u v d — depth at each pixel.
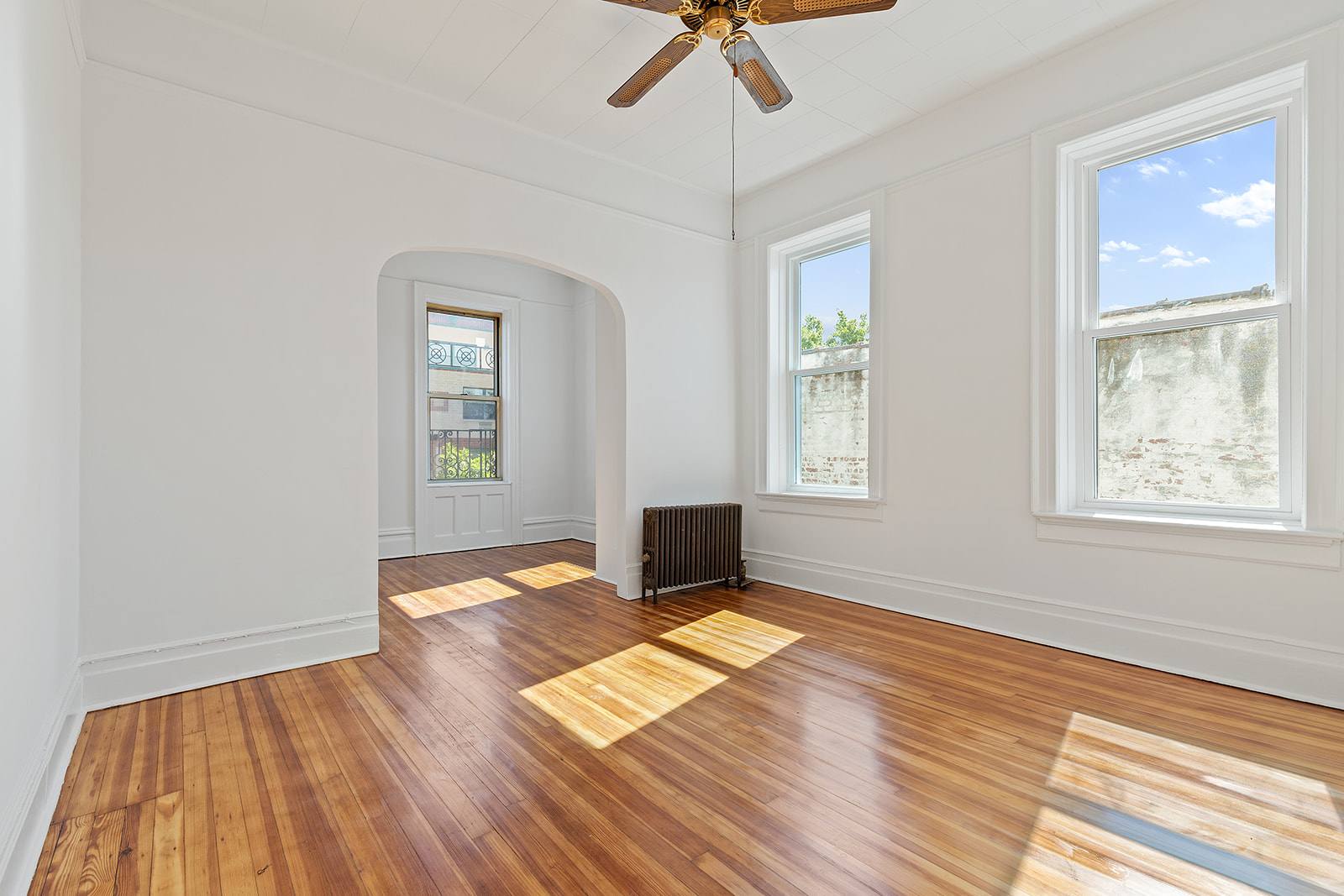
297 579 3.10
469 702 2.66
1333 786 1.97
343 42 3.13
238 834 1.76
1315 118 2.55
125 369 2.69
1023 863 1.62
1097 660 3.12
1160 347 3.09
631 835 1.75
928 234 3.90
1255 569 2.71
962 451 3.75
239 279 2.97
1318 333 2.56
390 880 1.57
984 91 3.62
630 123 3.97
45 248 1.98
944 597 3.84
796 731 2.38
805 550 4.71
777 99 2.66
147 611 2.72
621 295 4.51
